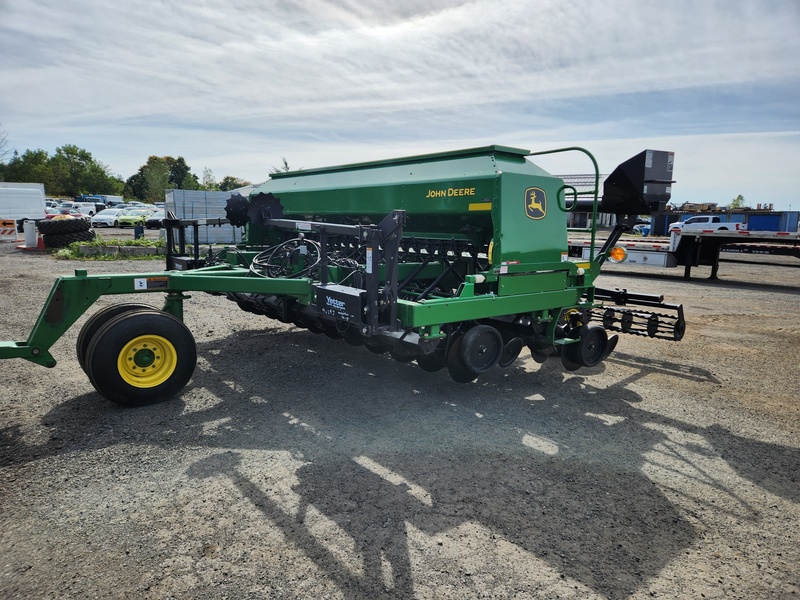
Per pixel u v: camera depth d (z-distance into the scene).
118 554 2.55
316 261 5.38
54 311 4.14
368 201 5.88
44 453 3.55
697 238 13.59
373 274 4.02
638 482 3.37
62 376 5.09
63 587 2.32
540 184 4.88
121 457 3.51
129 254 16.30
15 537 2.66
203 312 8.24
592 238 5.42
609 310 6.49
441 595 2.32
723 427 4.28
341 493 3.13
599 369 5.86
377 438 3.91
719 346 6.86
